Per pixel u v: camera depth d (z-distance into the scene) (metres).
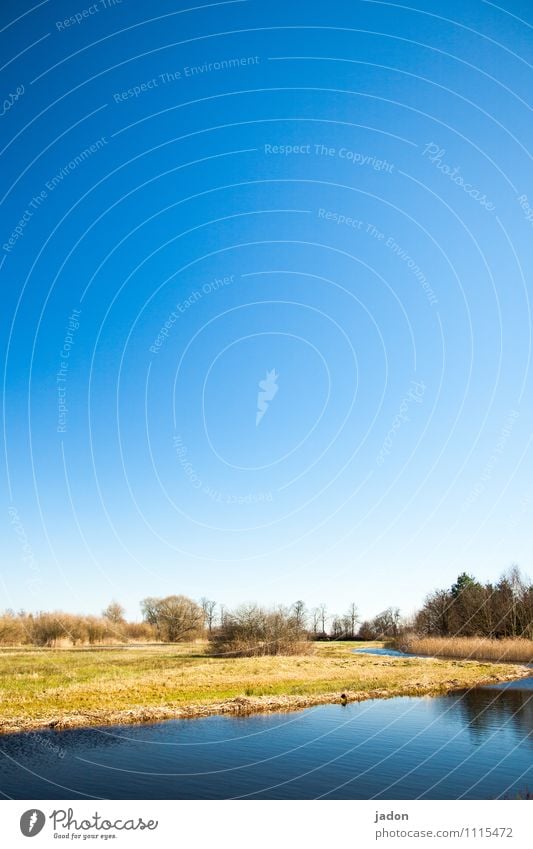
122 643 72.81
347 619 98.31
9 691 36.22
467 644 68.25
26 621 67.25
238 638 62.91
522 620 73.81
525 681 46.09
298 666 52.97
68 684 38.91
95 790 21.03
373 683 43.72
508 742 28.33
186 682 41.72
